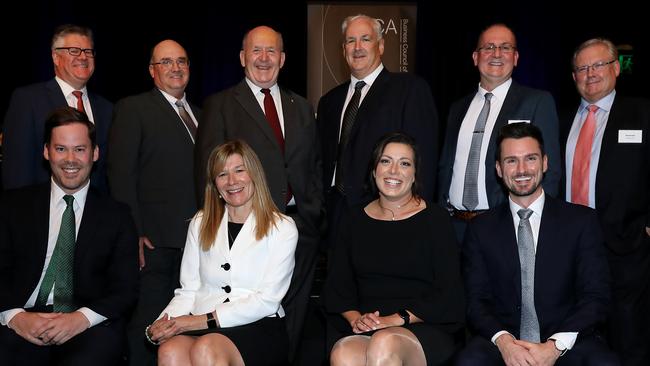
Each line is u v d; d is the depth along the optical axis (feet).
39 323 8.86
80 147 9.25
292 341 11.37
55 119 9.23
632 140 11.00
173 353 8.73
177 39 24.63
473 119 11.66
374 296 9.78
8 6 23.00
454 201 11.64
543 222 9.48
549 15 23.79
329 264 10.28
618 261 11.12
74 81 11.50
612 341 11.34
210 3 24.57
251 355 9.03
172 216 11.44
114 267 9.62
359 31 11.57
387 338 8.74
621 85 23.71
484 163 11.31
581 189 11.32
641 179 11.03
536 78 23.97
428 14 24.50
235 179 9.41
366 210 10.12
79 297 9.47
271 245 9.59
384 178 9.71
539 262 9.37
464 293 9.68
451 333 9.50
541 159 9.43
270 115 11.40
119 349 9.25
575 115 11.69
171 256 11.65
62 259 9.34
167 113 11.67
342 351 8.98
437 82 24.72
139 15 24.34
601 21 23.68
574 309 9.14
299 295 11.45
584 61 11.24
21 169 11.01
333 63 23.38
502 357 9.01
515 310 9.45
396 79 11.52
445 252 9.66
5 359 8.87
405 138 9.89
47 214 9.41
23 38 23.20
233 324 9.21
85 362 8.73
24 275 9.28
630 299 11.14
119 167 11.25
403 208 9.96
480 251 9.71
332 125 12.01
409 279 9.74
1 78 23.26
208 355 8.56
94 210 9.57
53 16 23.31
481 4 24.18
